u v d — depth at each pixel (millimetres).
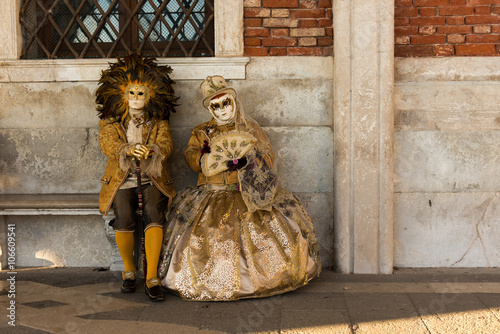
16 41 3982
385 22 3707
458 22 3932
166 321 2875
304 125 3984
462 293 3352
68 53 4117
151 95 3570
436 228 3971
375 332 2699
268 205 3393
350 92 3775
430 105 3916
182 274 3191
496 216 3943
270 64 3967
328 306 3104
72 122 4016
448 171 3941
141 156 3293
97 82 3986
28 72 3973
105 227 3732
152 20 4086
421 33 3945
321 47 3971
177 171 4051
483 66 3920
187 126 4012
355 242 3816
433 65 3938
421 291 3398
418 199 3955
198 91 3982
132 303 3189
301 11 3963
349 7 3738
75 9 4098
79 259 4051
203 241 3256
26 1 4066
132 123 3576
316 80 3963
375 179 3777
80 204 3658
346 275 3795
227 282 3121
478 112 3910
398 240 3984
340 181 3812
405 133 3926
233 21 3934
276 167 3625
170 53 4086
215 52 3971
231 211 3338
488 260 3973
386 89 3736
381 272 3844
